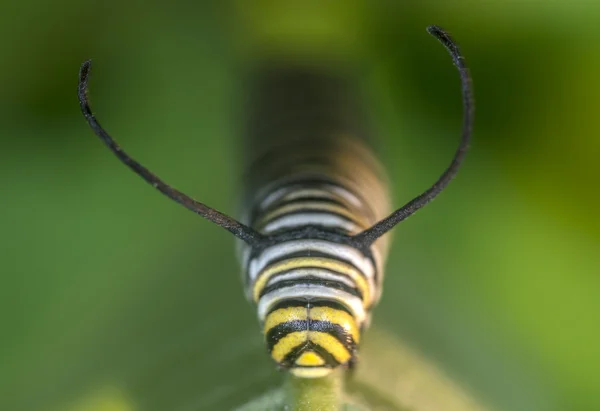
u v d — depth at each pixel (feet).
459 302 0.35
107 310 0.34
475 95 0.37
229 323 0.33
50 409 0.33
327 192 0.32
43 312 0.35
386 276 0.34
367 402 0.31
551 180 0.37
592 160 0.37
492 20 0.37
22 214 0.36
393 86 0.38
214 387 0.32
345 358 0.30
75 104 0.37
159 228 0.36
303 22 0.38
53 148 0.37
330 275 0.30
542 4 0.37
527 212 0.37
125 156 0.30
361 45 0.38
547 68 0.37
